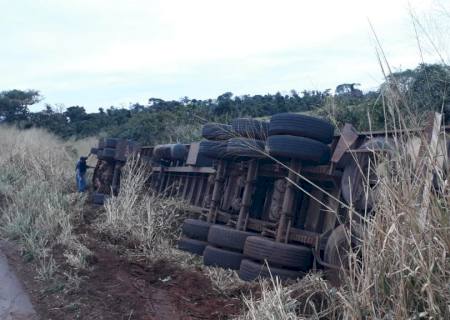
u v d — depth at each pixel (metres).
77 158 22.08
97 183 16.42
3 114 36.56
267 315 5.34
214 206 10.33
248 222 9.16
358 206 6.96
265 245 7.69
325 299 5.76
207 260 8.89
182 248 9.96
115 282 7.66
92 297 7.18
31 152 17.64
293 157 7.82
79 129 33.38
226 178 10.39
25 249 8.91
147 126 21.52
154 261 8.91
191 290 7.59
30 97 37.44
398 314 4.27
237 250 8.83
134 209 10.81
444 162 4.76
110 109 35.31
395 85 5.10
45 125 34.34
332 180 7.78
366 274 4.66
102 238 10.07
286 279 7.38
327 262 7.11
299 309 5.73
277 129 8.02
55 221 9.80
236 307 6.89
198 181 12.53
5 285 7.68
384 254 4.61
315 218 8.29
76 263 8.10
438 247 4.32
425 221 4.43
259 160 9.27
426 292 4.29
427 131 5.14
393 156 5.02
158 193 13.21
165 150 13.65
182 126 20.14
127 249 9.55
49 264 8.15
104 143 16.41
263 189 9.72
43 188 12.23
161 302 7.11
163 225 10.72
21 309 6.99
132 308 6.88
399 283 4.40
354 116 9.34
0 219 10.80
